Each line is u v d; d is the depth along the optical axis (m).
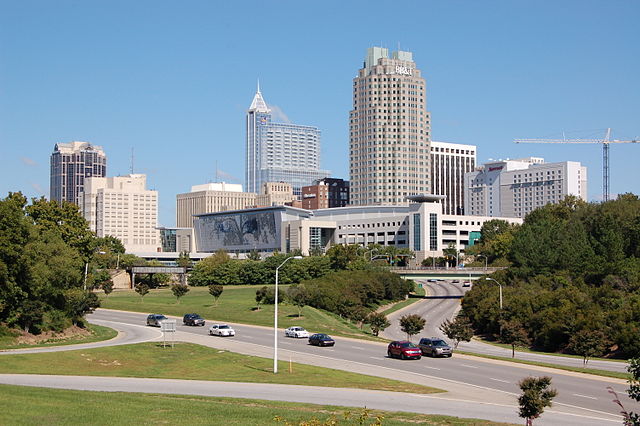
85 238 122.56
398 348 80.19
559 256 147.12
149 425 37.06
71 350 78.12
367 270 182.00
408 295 198.50
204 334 103.50
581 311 106.12
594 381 63.56
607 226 150.50
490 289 139.88
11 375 60.12
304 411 44.03
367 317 125.25
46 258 94.69
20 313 90.19
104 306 148.88
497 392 56.81
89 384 55.25
